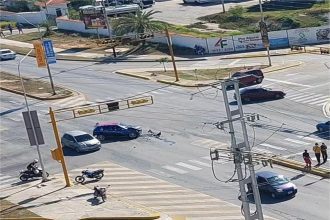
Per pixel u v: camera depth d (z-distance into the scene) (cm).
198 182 5241
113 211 4688
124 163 5828
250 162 3209
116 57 10425
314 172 5191
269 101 7425
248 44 10375
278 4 12825
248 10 12762
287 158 5544
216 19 12250
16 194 5259
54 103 8075
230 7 13112
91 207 4803
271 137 6138
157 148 6144
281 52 9981
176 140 6322
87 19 11931
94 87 8694
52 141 6694
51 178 5606
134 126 6569
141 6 14238
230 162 5603
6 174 5884
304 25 11044
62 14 14412
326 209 4531
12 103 8250
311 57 9500
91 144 6222
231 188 5062
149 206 4806
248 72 8200
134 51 10669
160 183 5281
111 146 6316
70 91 8525
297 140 6009
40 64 8312
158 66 9675
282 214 4506
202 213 4616
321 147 5362
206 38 10312
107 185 5297
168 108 7450
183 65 9625
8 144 6744
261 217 3253
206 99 7694
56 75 9544
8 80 9412
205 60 9875
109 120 7188
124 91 8362
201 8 13738
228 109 3269
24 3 15112
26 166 6050
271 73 8700
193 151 5975
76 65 10169
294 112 6925
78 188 5259
